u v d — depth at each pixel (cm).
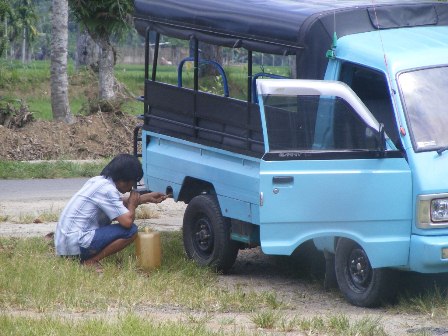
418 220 1485
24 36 8938
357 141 1527
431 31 1703
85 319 1334
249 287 1733
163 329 1269
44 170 3197
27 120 3888
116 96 4850
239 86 1875
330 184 1522
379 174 1505
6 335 1237
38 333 1245
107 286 1589
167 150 1992
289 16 1664
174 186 1966
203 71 2064
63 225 1806
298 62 1627
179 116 1945
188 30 1891
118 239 1802
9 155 3612
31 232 2189
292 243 1541
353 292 1583
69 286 1574
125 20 4300
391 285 1539
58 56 4225
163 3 1975
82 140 3744
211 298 1573
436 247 1469
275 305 1549
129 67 9906
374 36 1647
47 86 6975
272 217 1533
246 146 1723
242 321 1409
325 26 1625
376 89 1667
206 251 1880
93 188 1816
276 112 1539
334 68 1625
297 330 1349
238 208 1759
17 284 1557
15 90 6844
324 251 1667
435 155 1496
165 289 1620
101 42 4447
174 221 2394
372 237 1515
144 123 2069
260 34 1706
